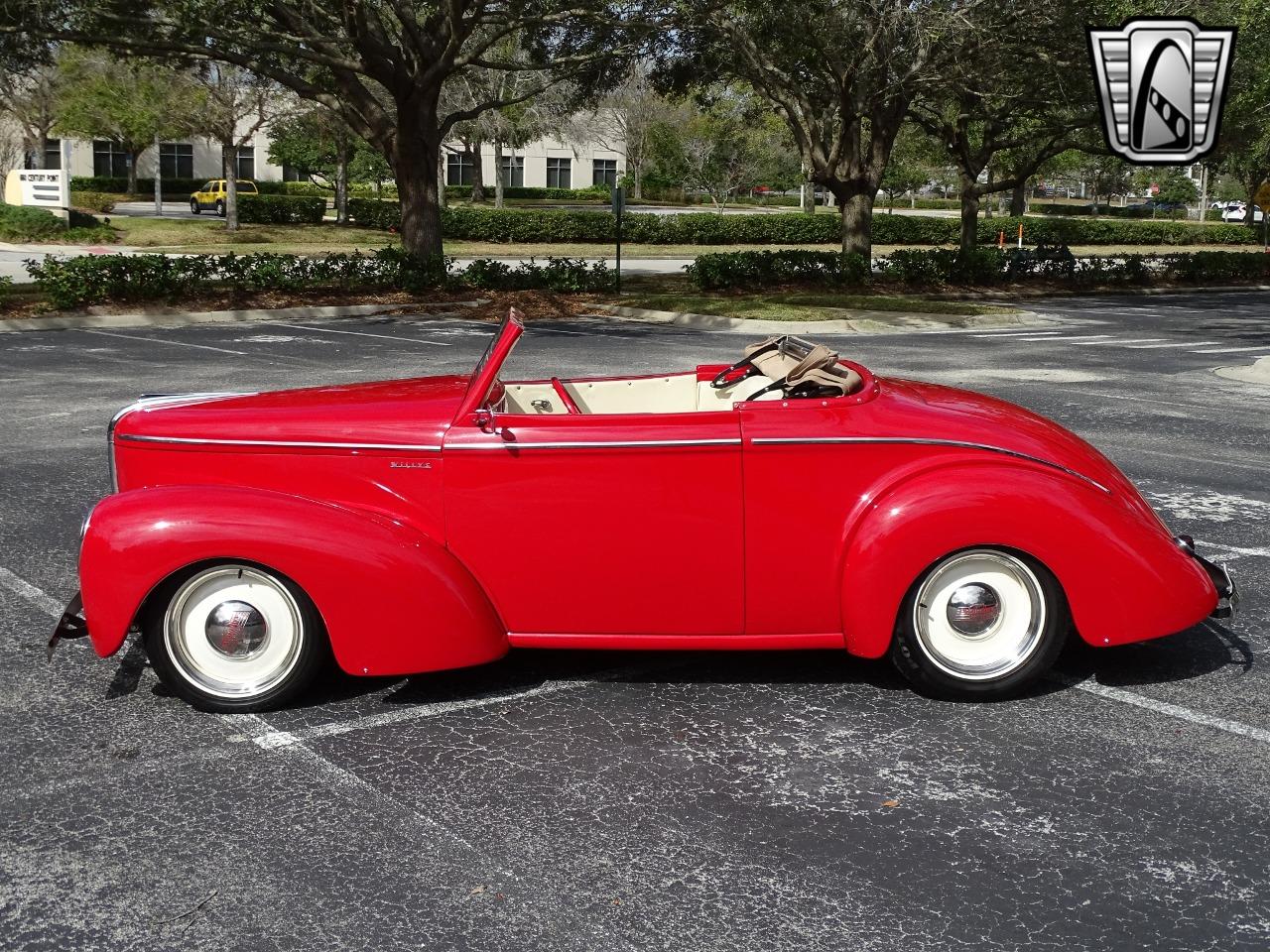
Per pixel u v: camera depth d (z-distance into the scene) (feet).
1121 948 10.12
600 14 73.61
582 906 10.70
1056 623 15.06
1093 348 57.67
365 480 15.11
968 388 42.68
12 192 141.08
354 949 10.07
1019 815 12.42
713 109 213.05
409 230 83.15
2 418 34.50
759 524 14.96
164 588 14.58
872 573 14.67
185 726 14.62
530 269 86.28
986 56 80.74
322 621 14.89
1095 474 15.34
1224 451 31.30
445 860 11.50
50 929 10.33
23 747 13.97
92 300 68.03
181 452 15.39
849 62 80.84
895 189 255.91
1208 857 11.59
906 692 15.76
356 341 57.11
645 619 15.37
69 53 147.95
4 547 21.85
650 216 170.40
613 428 14.83
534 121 199.62
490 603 15.28
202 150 224.74
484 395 15.12
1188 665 16.72
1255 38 73.41
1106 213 301.84
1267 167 177.17
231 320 68.13
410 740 14.26
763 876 11.23
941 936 10.27
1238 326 71.05
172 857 11.51
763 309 72.13
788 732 14.49
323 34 80.38
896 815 12.41
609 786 13.05
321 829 12.08
